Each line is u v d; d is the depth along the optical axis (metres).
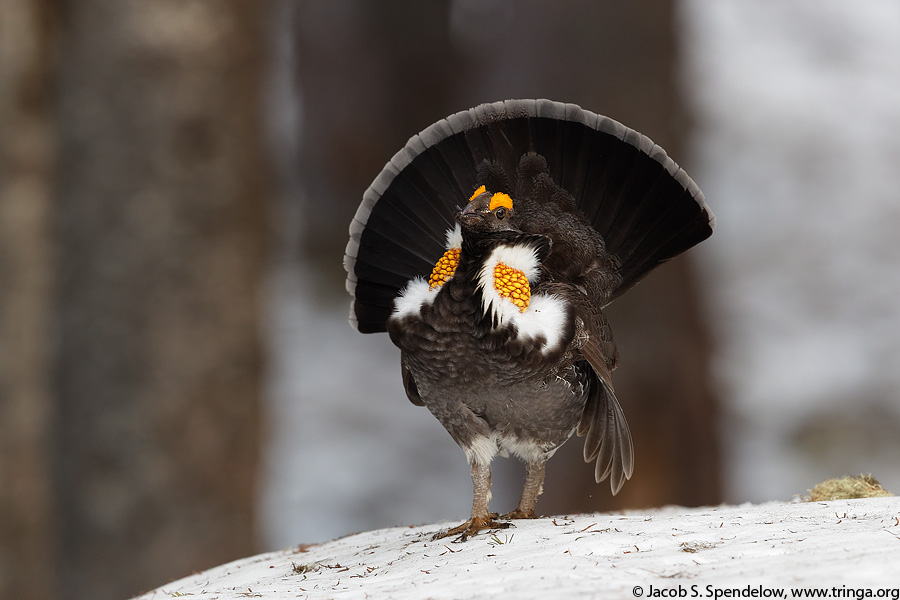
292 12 29.66
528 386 8.06
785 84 36.03
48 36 13.88
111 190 13.73
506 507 17.66
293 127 29.78
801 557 5.77
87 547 13.71
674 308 16.22
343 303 27.81
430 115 29.70
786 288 28.67
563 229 8.74
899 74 37.16
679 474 16.12
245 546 14.37
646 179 8.82
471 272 7.99
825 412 23.78
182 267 13.80
